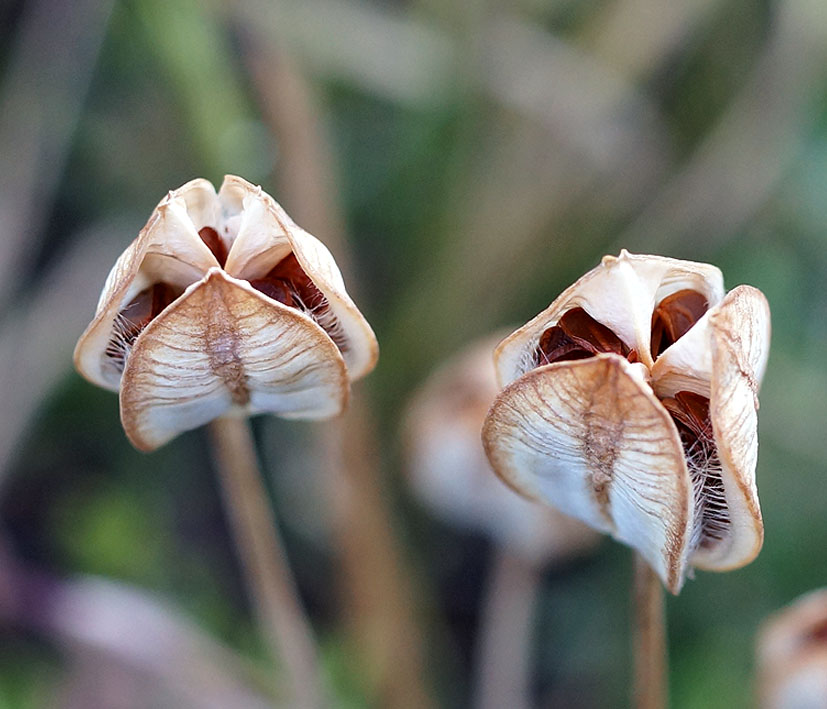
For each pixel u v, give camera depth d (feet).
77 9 1.41
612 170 1.54
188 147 1.46
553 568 1.46
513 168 1.56
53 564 1.41
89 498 1.44
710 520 0.80
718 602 1.38
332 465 1.35
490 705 1.27
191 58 1.33
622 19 1.54
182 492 1.51
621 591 1.43
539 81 1.52
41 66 1.42
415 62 1.49
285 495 1.49
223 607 1.43
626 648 1.40
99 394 1.47
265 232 0.80
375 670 1.31
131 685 1.27
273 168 1.38
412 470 1.29
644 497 0.79
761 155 1.53
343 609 1.38
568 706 1.40
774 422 1.45
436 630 1.48
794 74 1.52
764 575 1.38
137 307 0.81
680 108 1.60
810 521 1.40
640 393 0.77
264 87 1.32
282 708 1.13
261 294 0.79
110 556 1.39
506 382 0.80
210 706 1.15
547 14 1.57
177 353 0.80
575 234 1.55
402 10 1.57
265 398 0.82
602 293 0.79
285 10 1.39
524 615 1.27
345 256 1.39
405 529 1.53
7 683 1.29
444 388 1.23
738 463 0.77
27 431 1.42
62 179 1.53
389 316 1.58
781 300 1.50
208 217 0.81
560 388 0.78
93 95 1.54
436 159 1.58
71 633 1.16
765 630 0.98
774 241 1.57
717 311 0.77
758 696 0.98
